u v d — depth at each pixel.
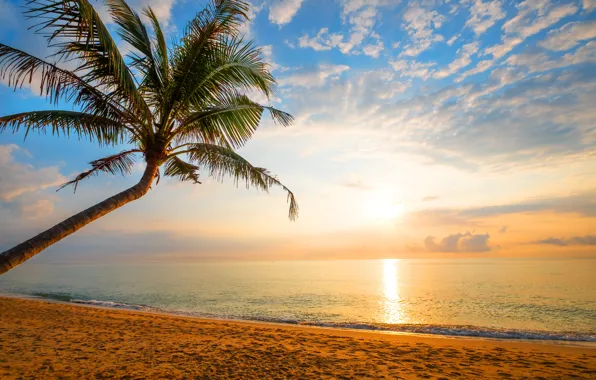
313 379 5.96
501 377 6.28
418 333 12.62
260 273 93.75
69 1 2.94
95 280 56.88
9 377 5.55
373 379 6.01
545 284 41.31
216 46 5.01
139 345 8.30
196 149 5.62
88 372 5.96
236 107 5.70
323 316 18.58
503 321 16.89
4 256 2.86
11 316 12.45
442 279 56.75
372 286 42.22
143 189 4.69
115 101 4.75
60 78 4.16
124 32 4.77
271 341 9.29
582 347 9.27
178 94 5.21
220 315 17.47
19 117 4.52
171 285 43.72
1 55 3.73
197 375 6.02
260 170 6.35
